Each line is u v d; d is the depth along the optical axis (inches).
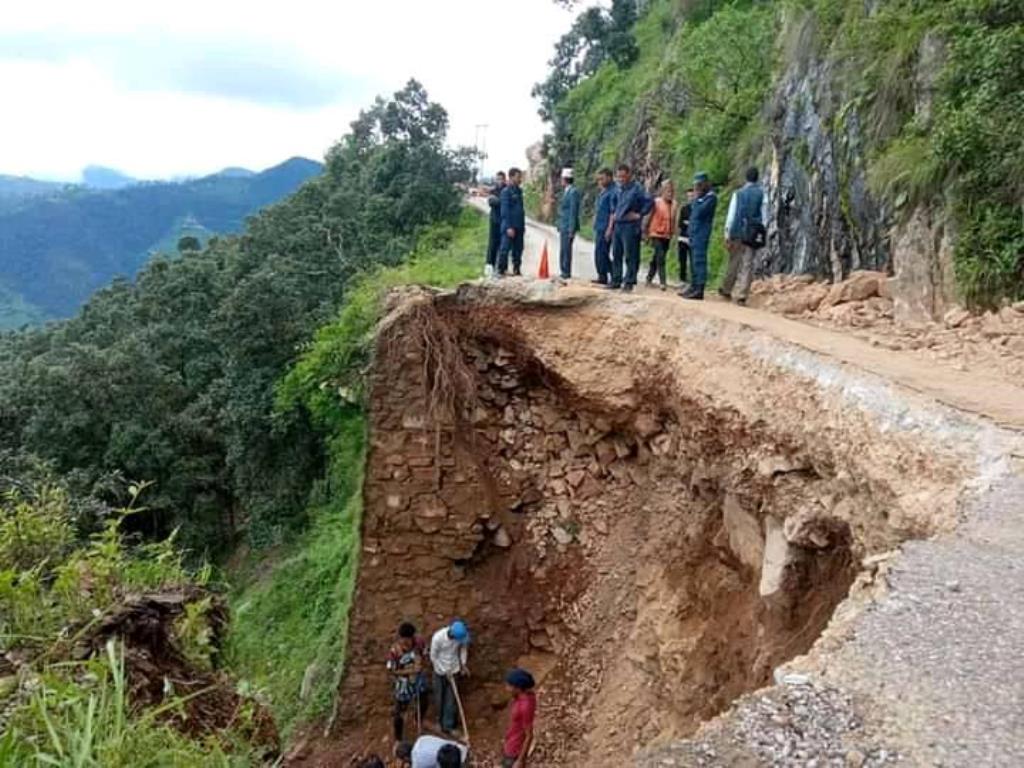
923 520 197.0
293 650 521.0
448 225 1147.3
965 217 346.9
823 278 435.8
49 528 198.1
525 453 394.3
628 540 367.9
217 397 926.4
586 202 1122.7
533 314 378.0
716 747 119.1
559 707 361.1
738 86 661.9
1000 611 146.3
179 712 154.9
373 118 1449.3
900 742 116.2
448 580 387.5
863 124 424.8
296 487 832.9
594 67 1438.2
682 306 350.6
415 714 377.1
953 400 228.4
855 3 469.4
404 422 384.5
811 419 257.9
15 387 959.6
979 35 361.7
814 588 248.8
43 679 131.6
